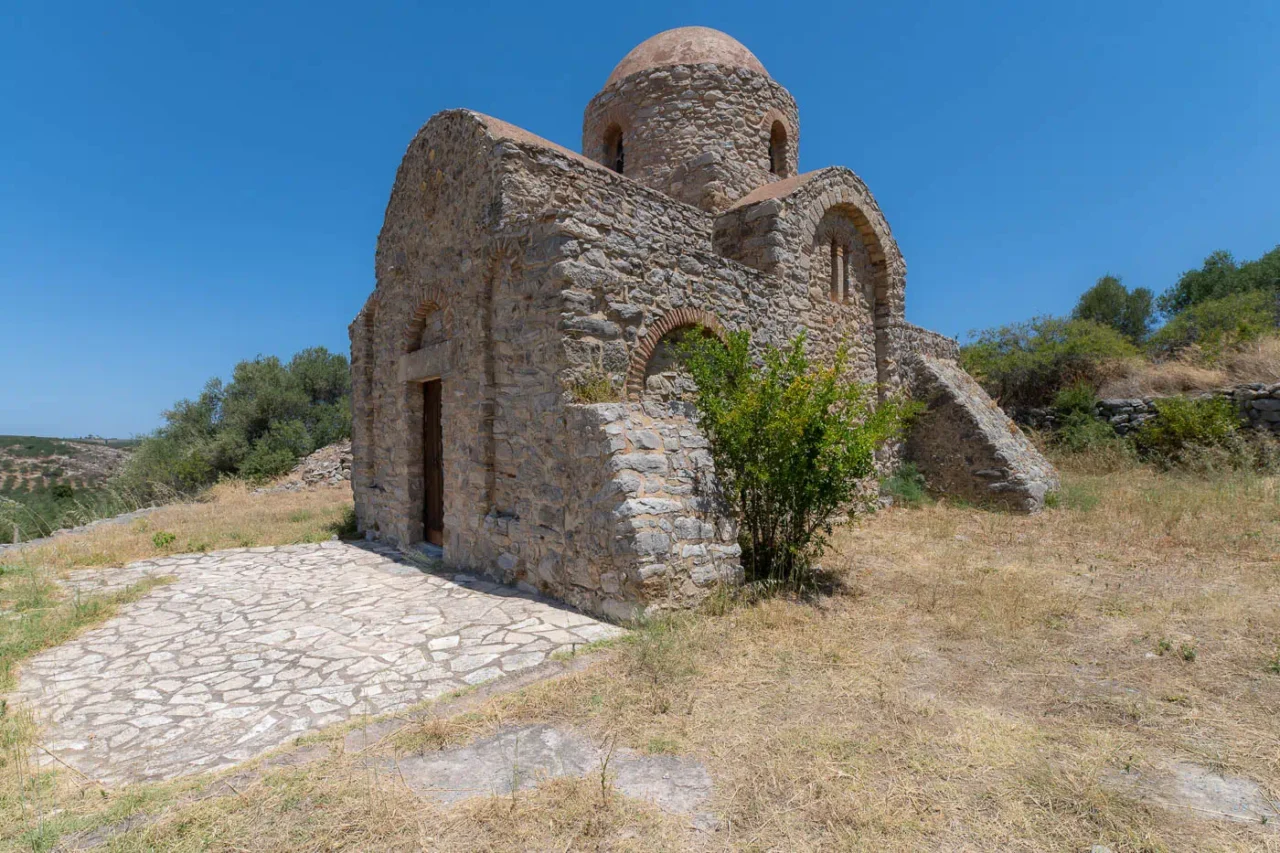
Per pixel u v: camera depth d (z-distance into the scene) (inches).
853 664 184.1
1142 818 113.3
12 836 113.1
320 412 1103.6
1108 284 1240.2
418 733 147.4
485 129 311.3
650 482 237.0
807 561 273.6
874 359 520.4
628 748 139.8
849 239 498.3
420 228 374.9
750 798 120.2
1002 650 195.5
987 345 798.5
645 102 508.1
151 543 403.5
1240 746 138.3
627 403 254.7
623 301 286.5
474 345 315.3
